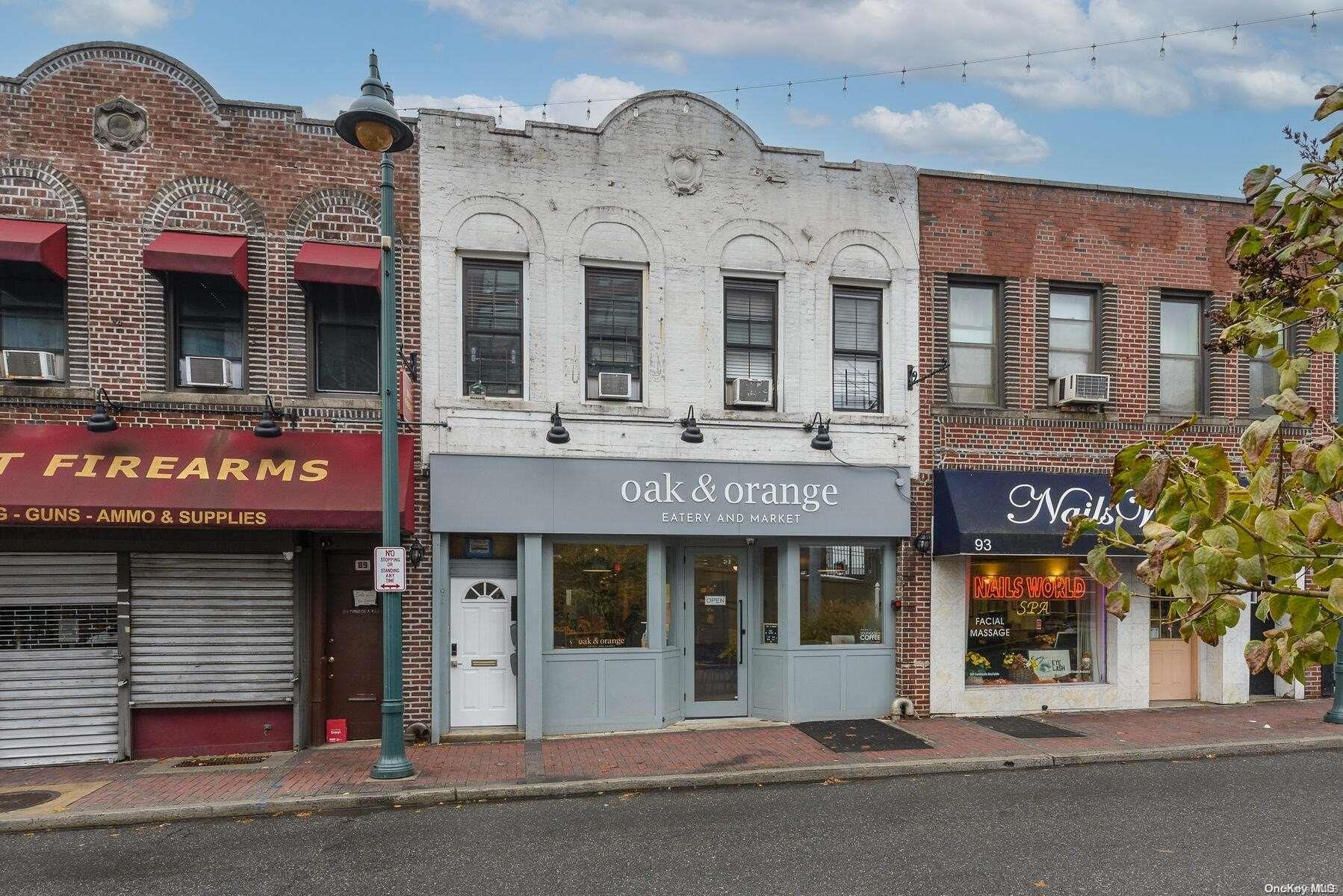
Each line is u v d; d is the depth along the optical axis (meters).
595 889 5.76
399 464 9.37
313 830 7.06
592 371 10.73
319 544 9.84
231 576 9.55
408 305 10.15
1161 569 2.39
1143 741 9.69
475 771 8.52
